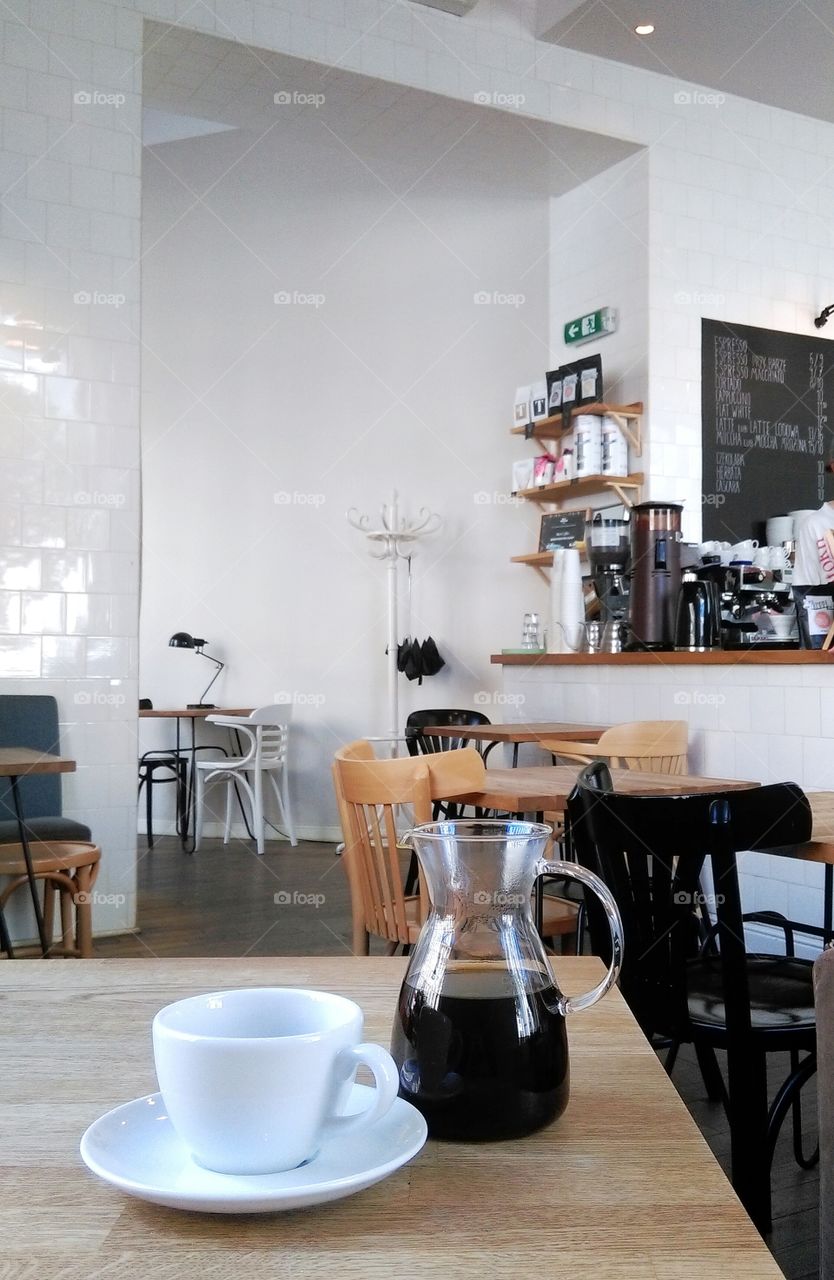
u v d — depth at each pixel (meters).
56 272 4.21
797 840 1.77
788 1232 1.91
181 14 4.48
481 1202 0.51
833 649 3.55
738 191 5.80
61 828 3.71
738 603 4.55
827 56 5.35
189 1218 0.49
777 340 5.87
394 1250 0.46
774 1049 1.70
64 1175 0.54
